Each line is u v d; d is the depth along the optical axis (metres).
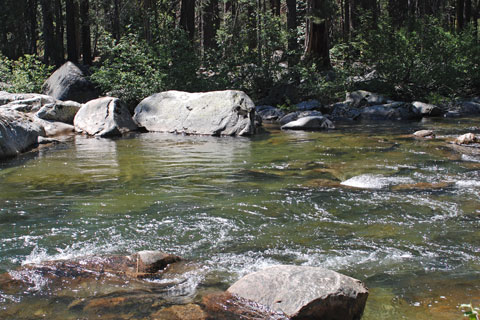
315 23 21.81
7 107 13.34
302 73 19.23
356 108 17.17
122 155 9.42
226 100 13.06
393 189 6.53
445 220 5.24
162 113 13.81
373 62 20.33
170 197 6.20
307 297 3.11
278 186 6.73
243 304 3.20
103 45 17.17
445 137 11.34
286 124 13.77
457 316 3.19
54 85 17.97
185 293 3.52
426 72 19.56
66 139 11.88
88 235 4.82
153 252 4.08
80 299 3.41
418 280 3.78
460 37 21.53
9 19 32.75
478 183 6.80
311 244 4.56
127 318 3.13
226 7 31.94
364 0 28.23
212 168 8.04
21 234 4.84
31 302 3.37
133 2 21.91
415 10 28.70
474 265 4.07
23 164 8.53
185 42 17.42
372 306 3.36
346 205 5.80
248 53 19.22
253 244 4.56
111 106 13.18
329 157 8.92
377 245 4.54
